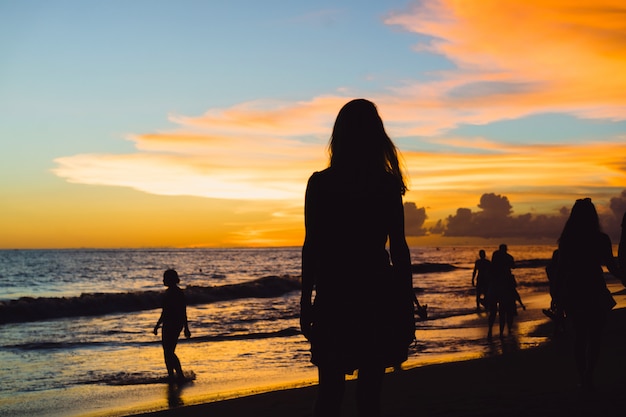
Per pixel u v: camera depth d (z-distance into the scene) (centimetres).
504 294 1459
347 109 318
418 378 822
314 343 300
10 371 1145
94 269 8694
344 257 298
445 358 1155
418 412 587
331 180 304
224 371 1113
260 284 3488
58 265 10144
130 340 1594
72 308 2358
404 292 305
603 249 660
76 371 1139
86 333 1764
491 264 1491
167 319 1040
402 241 308
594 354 658
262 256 18275
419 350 1271
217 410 682
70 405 854
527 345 1317
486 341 1403
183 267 9500
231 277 6450
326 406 299
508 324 1528
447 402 635
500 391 689
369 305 295
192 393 914
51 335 1723
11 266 9688
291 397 750
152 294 2694
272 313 2333
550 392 664
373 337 294
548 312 698
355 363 293
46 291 4631
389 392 717
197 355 1311
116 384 1005
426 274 6022
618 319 1489
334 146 316
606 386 686
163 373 1108
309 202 306
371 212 300
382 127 318
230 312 2378
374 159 309
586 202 675
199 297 2961
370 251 300
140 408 816
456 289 3522
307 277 303
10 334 1752
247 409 680
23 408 839
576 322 667
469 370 882
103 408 829
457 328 1673
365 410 306
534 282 4172
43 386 1000
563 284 673
